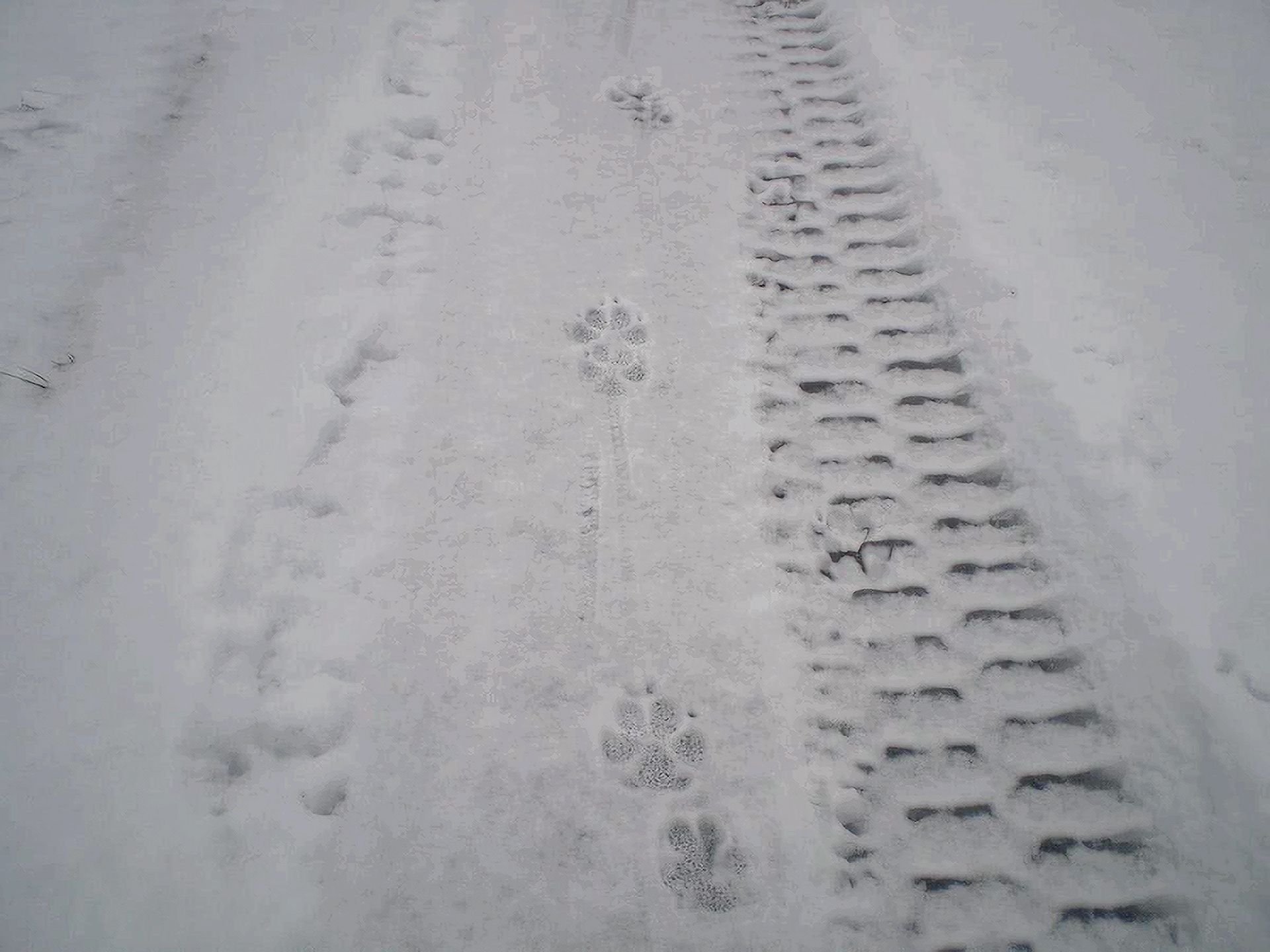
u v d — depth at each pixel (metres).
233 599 2.01
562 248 2.95
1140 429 2.38
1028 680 2.04
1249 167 3.04
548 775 1.85
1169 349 2.54
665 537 2.26
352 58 3.41
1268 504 2.21
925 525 2.32
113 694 1.83
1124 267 2.76
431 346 2.63
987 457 2.45
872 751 1.93
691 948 1.64
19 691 1.80
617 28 3.88
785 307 2.85
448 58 3.56
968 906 1.73
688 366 2.67
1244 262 2.75
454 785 1.82
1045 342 2.62
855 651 2.08
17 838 1.63
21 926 1.54
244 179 2.92
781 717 1.97
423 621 2.06
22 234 2.65
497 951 1.61
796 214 3.14
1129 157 3.12
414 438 2.41
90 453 2.20
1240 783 1.84
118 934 1.55
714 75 3.69
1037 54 3.60
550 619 2.09
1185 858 1.77
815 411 2.57
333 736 1.87
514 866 1.72
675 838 1.79
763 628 2.11
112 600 1.96
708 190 3.20
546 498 2.32
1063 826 1.83
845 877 1.75
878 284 2.91
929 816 1.84
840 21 3.93
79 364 2.38
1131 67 3.49
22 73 3.19
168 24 3.48
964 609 2.16
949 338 2.73
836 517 2.34
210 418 2.31
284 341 2.52
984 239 2.90
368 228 2.90
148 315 2.51
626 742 1.92
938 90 3.45
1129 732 1.94
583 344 2.70
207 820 1.71
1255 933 1.68
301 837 1.71
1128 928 1.71
